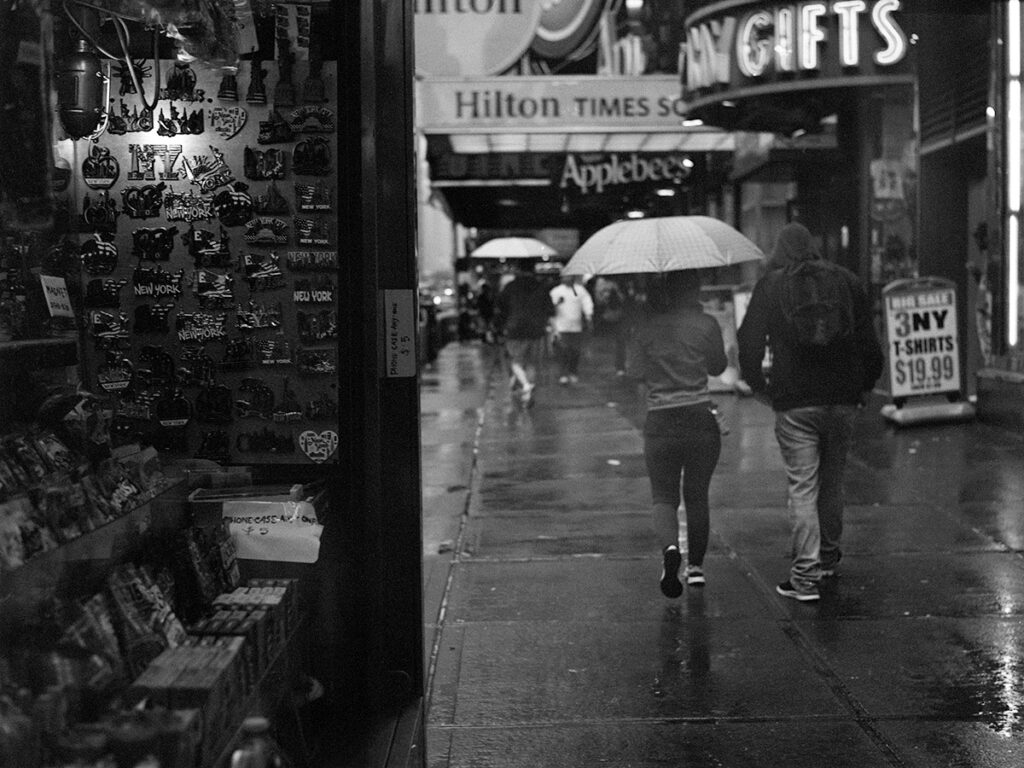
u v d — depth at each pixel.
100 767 2.20
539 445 12.41
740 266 22.44
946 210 13.95
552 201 26.38
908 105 14.64
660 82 17.03
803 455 6.47
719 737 4.74
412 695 4.11
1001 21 11.20
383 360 4.05
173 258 3.94
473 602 6.64
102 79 3.57
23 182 2.65
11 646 2.48
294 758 3.49
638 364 6.50
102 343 3.94
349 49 3.88
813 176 18.22
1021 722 4.81
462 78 16.91
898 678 5.32
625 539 8.05
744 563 7.32
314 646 3.97
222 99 3.89
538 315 15.84
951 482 9.33
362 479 3.97
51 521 2.74
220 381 3.97
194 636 3.06
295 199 3.92
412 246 4.06
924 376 12.13
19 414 3.12
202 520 3.76
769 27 12.18
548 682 5.38
